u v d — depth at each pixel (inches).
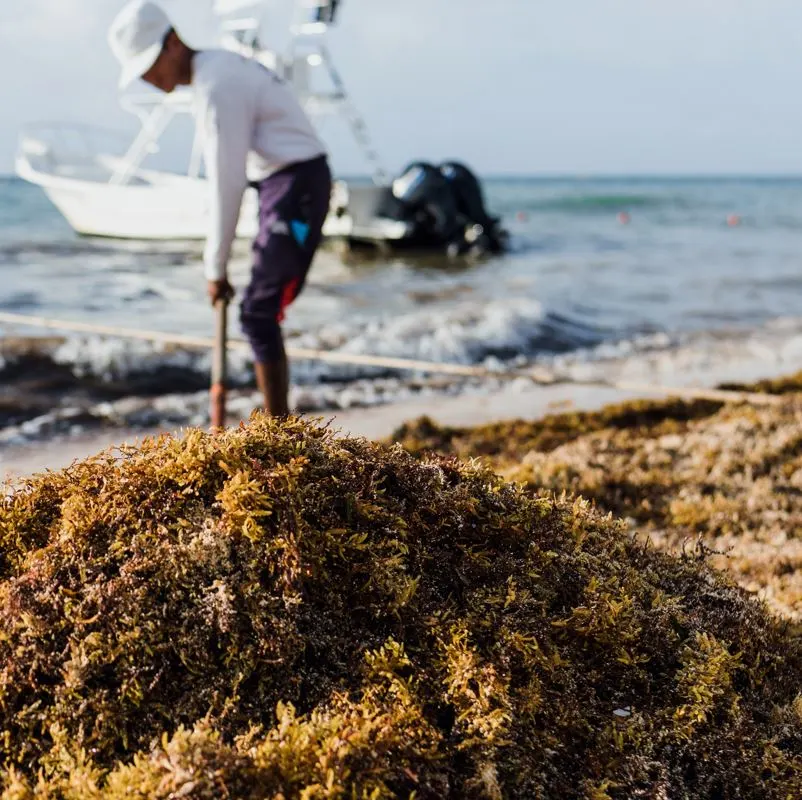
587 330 430.3
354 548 74.7
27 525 77.8
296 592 70.5
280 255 175.0
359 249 810.8
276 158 174.1
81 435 237.9
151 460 79.2
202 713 66.5
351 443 85.7
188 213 737.0
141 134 750.5
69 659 67.2
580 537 87.6
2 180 1937.7
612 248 974.4
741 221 1637.6
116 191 747.4
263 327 178.7
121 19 166.2
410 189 776.9
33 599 69.6
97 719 64.8
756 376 334.3
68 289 519.8
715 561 138.1
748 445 203.9
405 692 67.8
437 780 63.3
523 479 177.6
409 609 73.9
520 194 3056.1
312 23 684.1
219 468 76.9
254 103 169.2
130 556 72.6
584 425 242.1
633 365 354.3
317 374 313.1
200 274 611.8
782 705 80.1
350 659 70.6
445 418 258.7
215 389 182.7
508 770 65.9
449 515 81.9
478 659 70.6
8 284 525.7
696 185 5649.6
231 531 72.3
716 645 79.4
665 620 80.7
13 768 62.6
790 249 997.2
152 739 64.9
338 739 61.8
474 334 385.7
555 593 80.0
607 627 76.8
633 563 91.0
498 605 76.6
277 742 62.4
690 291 599.5
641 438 221.3
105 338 327.3
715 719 75.3
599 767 68.7
